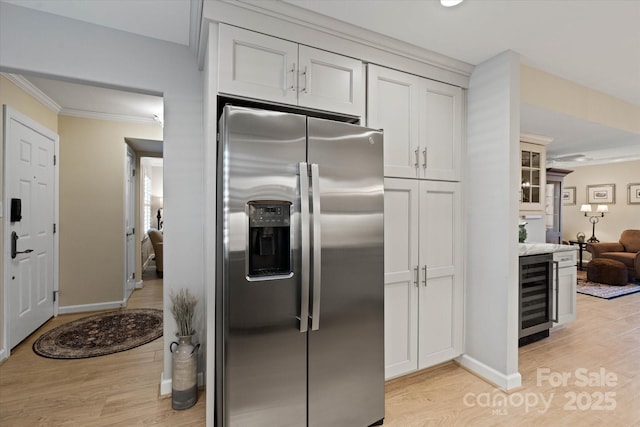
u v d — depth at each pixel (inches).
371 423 71.0
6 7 69.9
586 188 280.7
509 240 85.5
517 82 86.9
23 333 112.0
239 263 57.4
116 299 152.3
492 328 89.1
